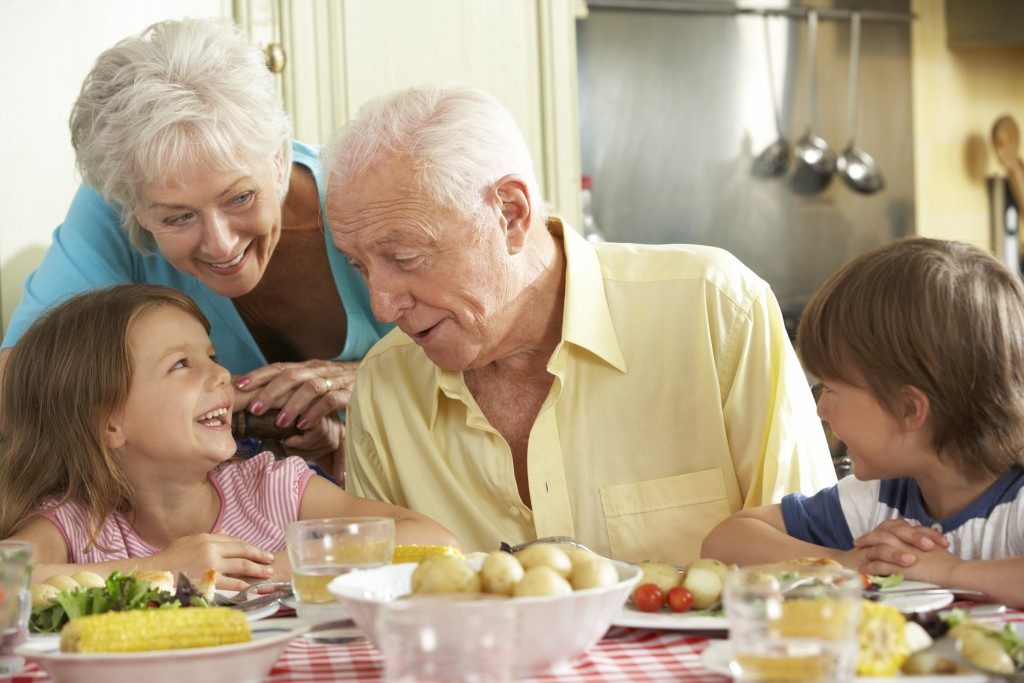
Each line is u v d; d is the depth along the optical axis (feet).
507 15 11.05
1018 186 14.16
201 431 5.57
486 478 5.45
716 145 12.91
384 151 4.67
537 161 11.22
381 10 10.57
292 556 3.55
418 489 5.64
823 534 4.60
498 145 4.84
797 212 13.30
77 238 6.71
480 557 3.80
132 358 5.48
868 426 4.18
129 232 6.16
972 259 4.14
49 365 5.57
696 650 3.24
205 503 5.78
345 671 3.13
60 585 3.81
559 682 2.93
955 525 4.19
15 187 9.29
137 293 5.70
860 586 2.69
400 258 4.74
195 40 5.54
